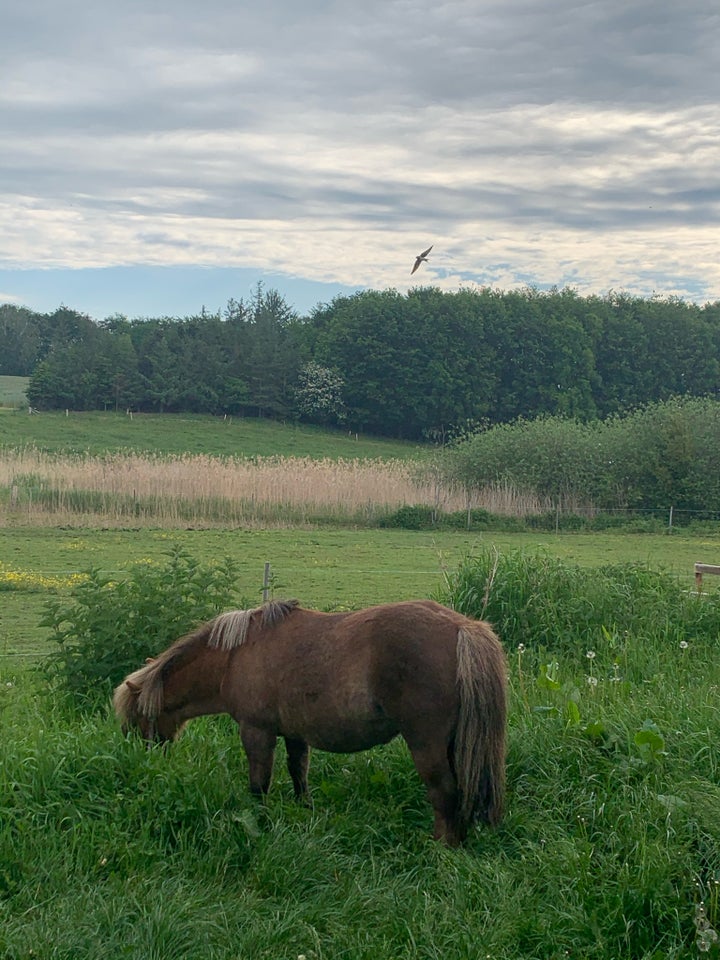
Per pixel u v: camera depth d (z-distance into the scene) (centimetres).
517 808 624
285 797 675
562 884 534
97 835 591
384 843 617
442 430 7962
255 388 7744
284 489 3070
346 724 607
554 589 1090
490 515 3147
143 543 2369
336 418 7981
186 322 9212
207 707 698
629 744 654
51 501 2853
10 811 594
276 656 641
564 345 8100
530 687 837
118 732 704
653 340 8625
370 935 510
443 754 582
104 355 7462
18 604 1583
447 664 580
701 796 578
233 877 576
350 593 1730
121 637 884
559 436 3747
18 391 9244
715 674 902
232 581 959
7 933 499
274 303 9975
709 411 3875
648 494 3625
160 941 493
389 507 3130
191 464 3225
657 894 509
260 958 489
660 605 1103
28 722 795
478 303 8112
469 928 502
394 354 7800
